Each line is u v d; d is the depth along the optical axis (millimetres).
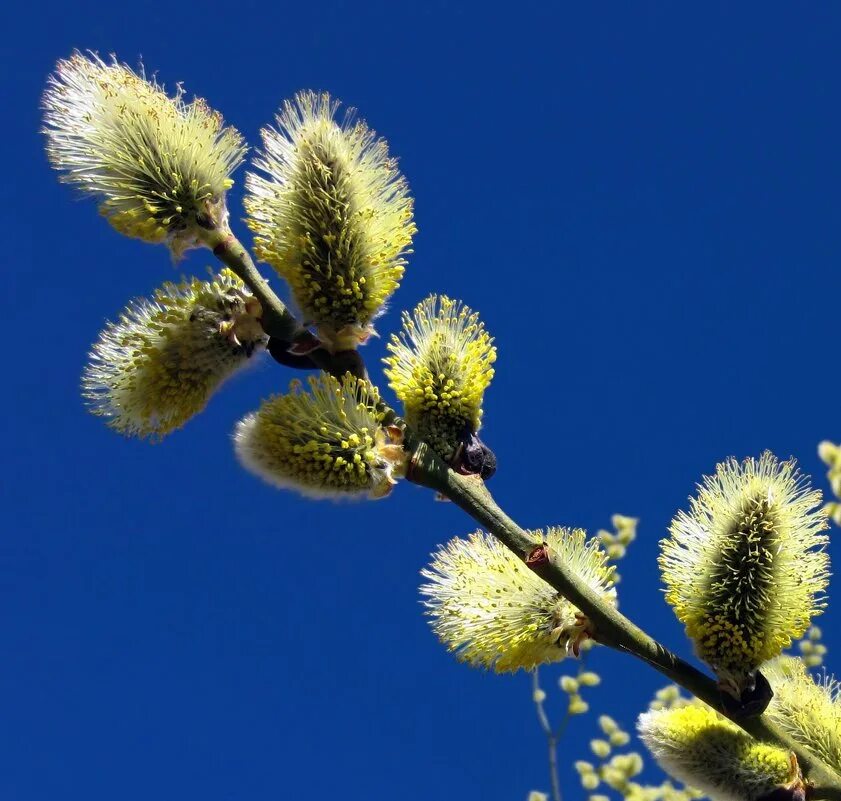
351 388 593
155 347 597
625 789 700
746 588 589
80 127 598
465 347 597
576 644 594
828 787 588
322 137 600
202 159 599
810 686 611
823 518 594
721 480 599
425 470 588
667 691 688
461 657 601
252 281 599
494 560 604
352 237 596
